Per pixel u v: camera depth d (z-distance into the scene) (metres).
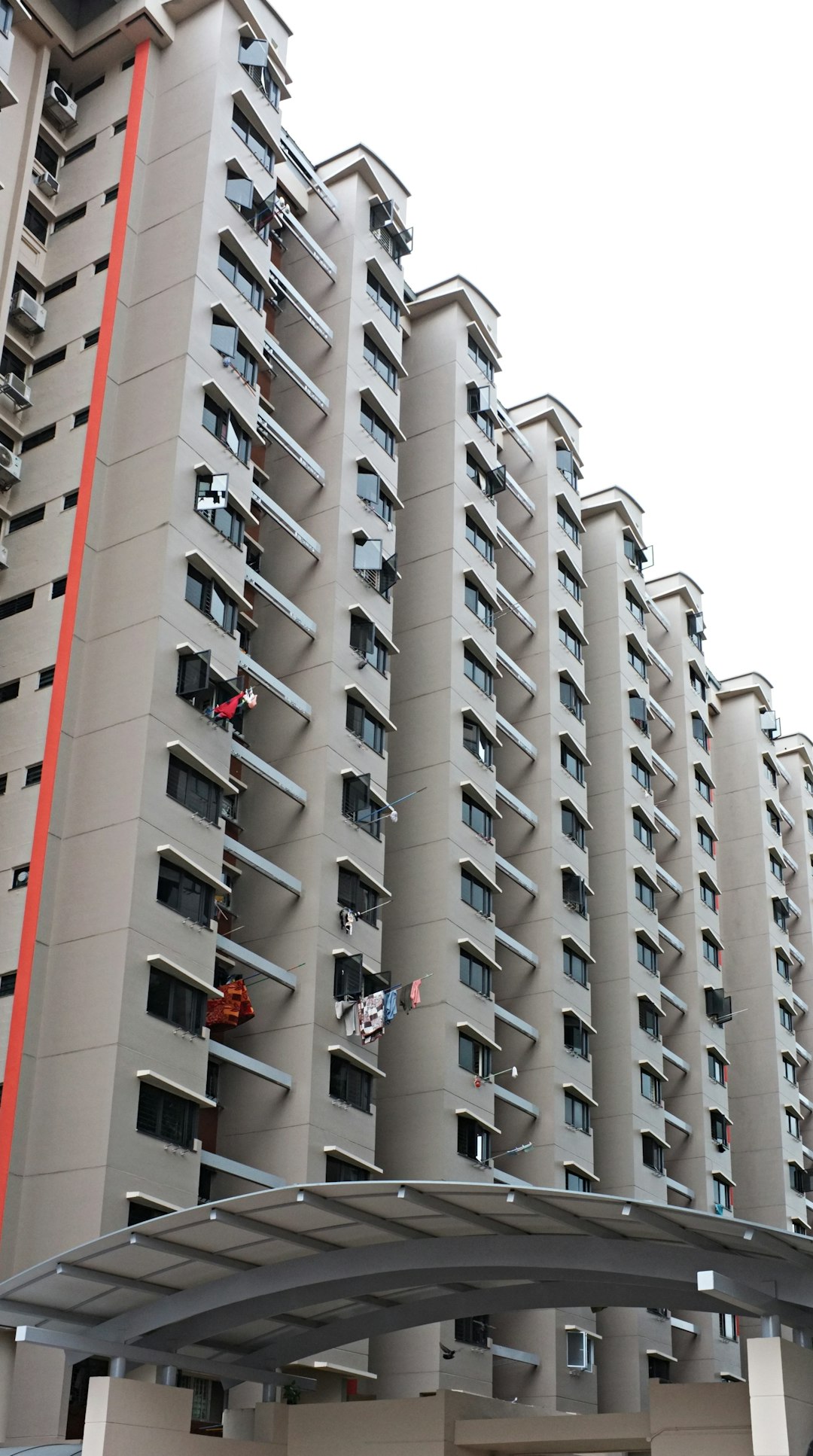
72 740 37.19
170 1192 33.19
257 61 45.72
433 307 57.06
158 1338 24.91
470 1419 26.94
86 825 36.00
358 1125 40.41
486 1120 45.53
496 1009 48.50
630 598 67.50
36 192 44.34
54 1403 29.70
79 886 35.38
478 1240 22.53
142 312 42.22
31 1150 32.97
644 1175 55.53
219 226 42.94
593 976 58.97
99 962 34.09
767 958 72.81
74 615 38.22
